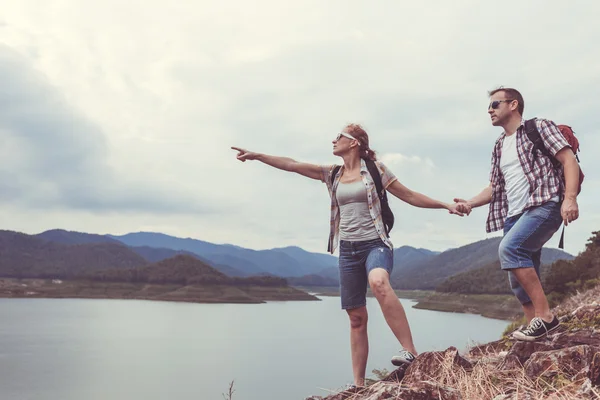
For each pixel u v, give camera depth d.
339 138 4.52
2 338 177.88
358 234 4.43
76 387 101.94
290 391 89.94
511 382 3.45
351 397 3.75
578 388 3.00
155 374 115.81
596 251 35.38
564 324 4.22
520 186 4.23
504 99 4.37
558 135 3.98
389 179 4.45
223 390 95.19
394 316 4.14
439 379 3.60
